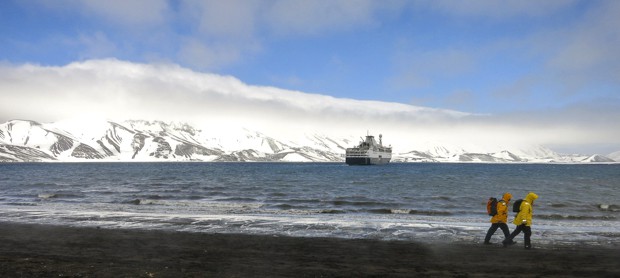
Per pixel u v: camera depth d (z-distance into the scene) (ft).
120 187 204.85
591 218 94.22
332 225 78.33
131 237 63.16
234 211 105.60
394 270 43.52
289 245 57.26
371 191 180.55
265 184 235.61
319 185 225.76
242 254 51.03
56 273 41.11
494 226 58.44
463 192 175.63
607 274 42.52
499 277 41.16
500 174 456.04
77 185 222.07
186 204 122.21
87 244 57.11
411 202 131.23
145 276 40.22
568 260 48.57
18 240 60.03
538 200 139.03
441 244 58.70
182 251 52.65
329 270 43.27
